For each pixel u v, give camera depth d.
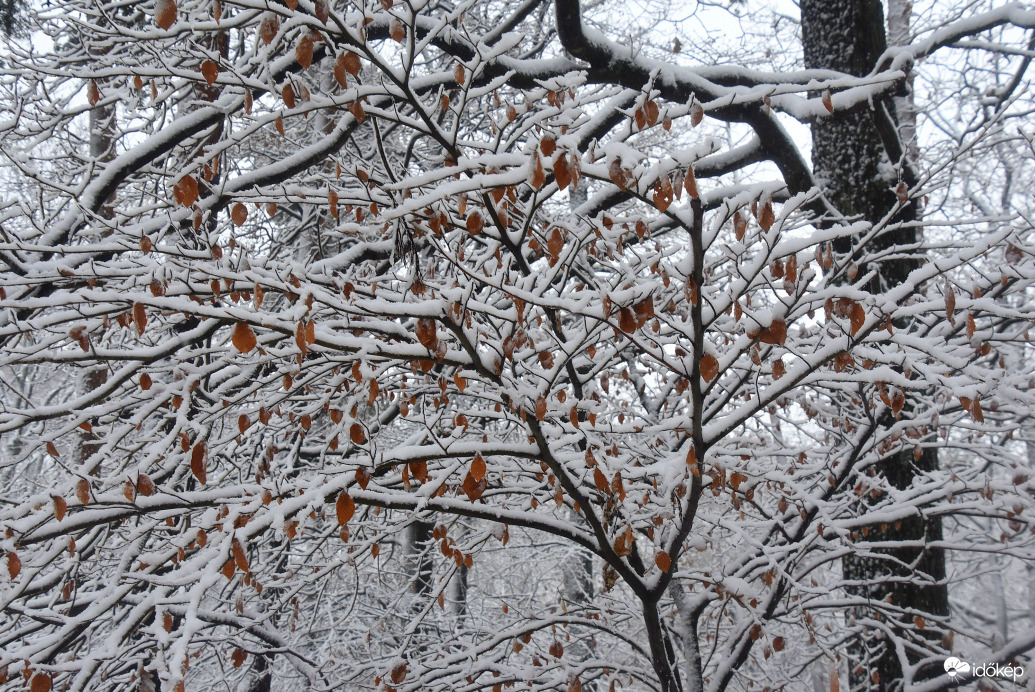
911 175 5.26
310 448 4.92
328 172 5.10
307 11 2.69
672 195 2.17
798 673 5.45
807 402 4.36
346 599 6.93
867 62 5.60
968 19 4.76
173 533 4.43
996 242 2.86
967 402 2.78
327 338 2.49
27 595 3.54
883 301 2.76
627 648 7.22
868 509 4.92
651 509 3.85
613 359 4.61
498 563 9.55
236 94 4.18
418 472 2.91
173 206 3.80
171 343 3.44
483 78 5.06
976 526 6.86
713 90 5.23
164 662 2.29
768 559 4.05
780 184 2.49
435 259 4.21
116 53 4.92
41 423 3.67
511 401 2.75
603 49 4.93
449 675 4.31
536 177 2.19
